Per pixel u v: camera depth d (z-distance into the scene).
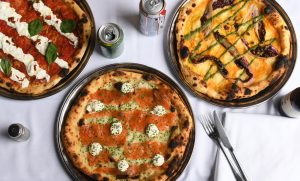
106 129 0.58
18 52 0.60
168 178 0.57
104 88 0.60
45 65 0.60
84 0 0.62
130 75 0.60
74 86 0.59
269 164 0.58
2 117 0.59
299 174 0.58
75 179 0.57
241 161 0.58
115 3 0.63
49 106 0.60
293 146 0.58
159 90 0.59
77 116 0.58
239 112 0.60
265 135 0.59
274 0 0.64
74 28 0.61
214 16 0.64
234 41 0.63
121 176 0.57
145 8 0.55
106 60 0.61
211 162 0.59
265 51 0.62
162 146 0.58
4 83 0.59
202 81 0.60
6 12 0.61
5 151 0.58
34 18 0.62
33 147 0.59
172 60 0.61
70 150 0.56
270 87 0.61
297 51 0.62
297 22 0.65
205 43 0.63
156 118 0.59
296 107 0.56
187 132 0.58
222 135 0.57
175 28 0.62
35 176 0.58
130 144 0.58
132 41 0.62
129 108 0.59
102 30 0.56
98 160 0.58
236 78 0.61
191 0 0.63
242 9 0.64
